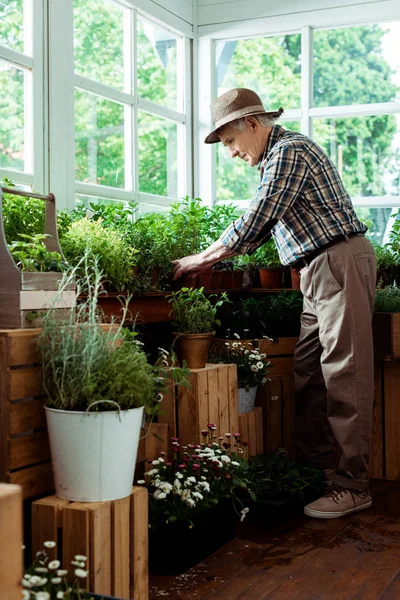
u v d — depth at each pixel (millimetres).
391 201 4680
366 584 2428
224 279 4027
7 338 2068
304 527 3016
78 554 1963
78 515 1964
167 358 3291
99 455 2010
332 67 4812
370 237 4777
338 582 2445
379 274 4281
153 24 4648
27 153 3566
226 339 3783
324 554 2701
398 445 3768
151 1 4508
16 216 2924
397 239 4391
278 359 3840
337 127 4809
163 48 4781
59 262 2393
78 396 2047
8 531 1412
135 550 2119
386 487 3645
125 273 3066
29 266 2309
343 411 3160
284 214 3195
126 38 4379
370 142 4742
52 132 3674
